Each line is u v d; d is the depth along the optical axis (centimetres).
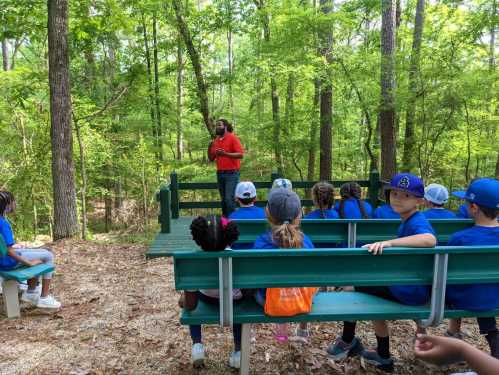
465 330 398
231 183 755
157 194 713
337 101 1500
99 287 525
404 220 295
